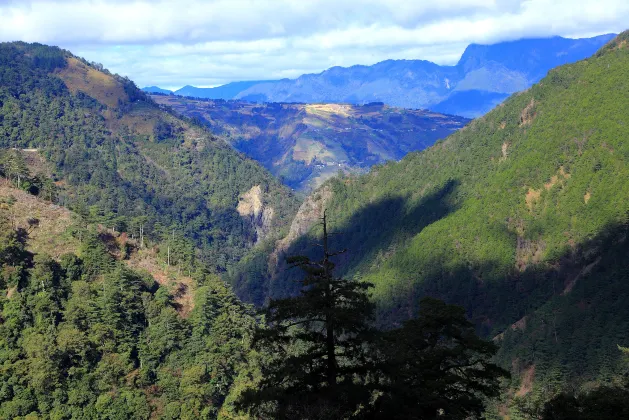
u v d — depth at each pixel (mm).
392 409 31109
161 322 94312
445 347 36719
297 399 29438
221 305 105062
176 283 110938
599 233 137625
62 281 95312
